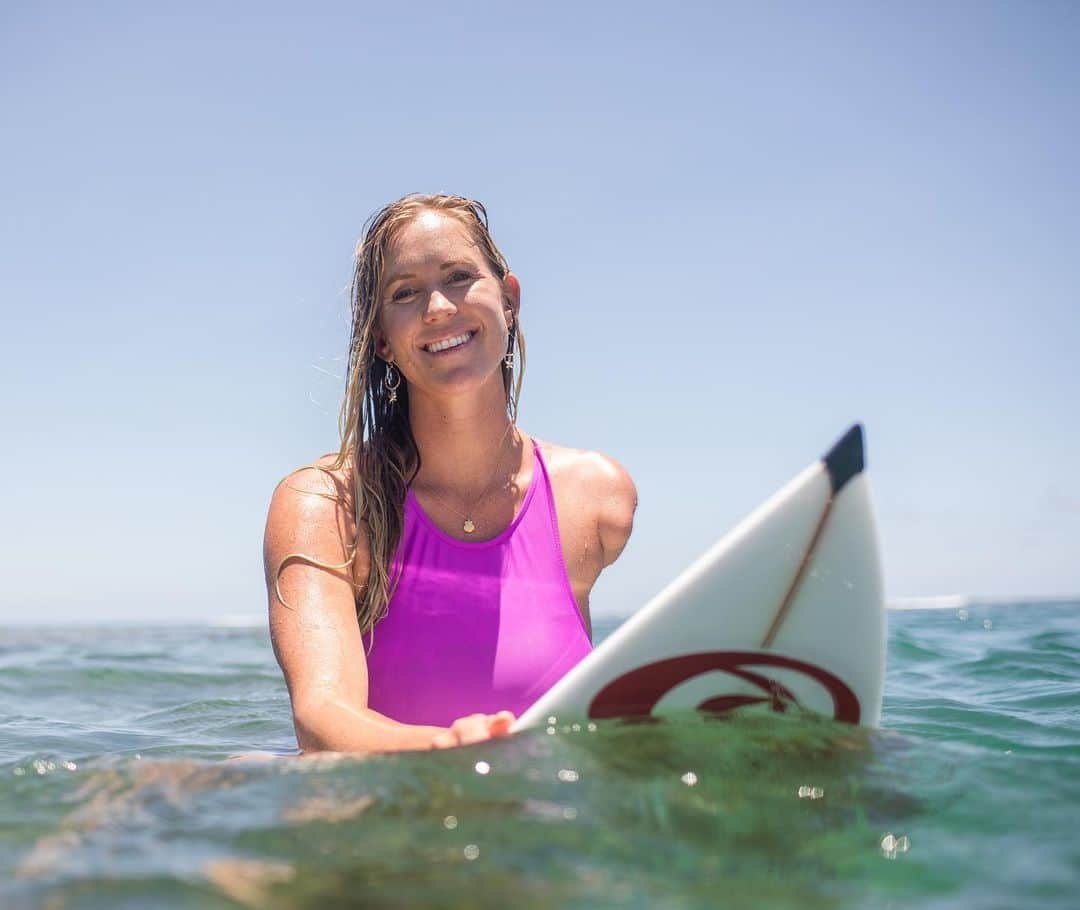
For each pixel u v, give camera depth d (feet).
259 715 14.69
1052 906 5.11
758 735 7.67
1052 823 6.27
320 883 5.35
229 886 5.32
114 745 11.96
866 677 8.10
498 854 5.70
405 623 9.85
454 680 9.66
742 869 5.56
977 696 13.80
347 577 9.73
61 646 29.96
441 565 9.99
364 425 10.37
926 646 20.31
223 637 36.65
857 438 7.93
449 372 9.75
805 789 6.74
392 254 9.96
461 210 10.32
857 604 7.98
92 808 6.68
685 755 7.22
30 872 5.55
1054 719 11.50
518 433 10.73
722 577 7.84
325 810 6.42
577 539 10.43
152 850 5.86
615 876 5.43
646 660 7.85
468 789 6.64
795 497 7.89
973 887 5.35
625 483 10.82
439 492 10.28
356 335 10.38
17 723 13.99
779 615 7.94
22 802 6.86
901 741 7.88
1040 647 19.67
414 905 5.08
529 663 9.68
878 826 6.22
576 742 7.45
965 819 6.34
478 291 9.88
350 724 8.20
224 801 6.72
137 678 19.26
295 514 9.77
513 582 10.00
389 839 5.92
